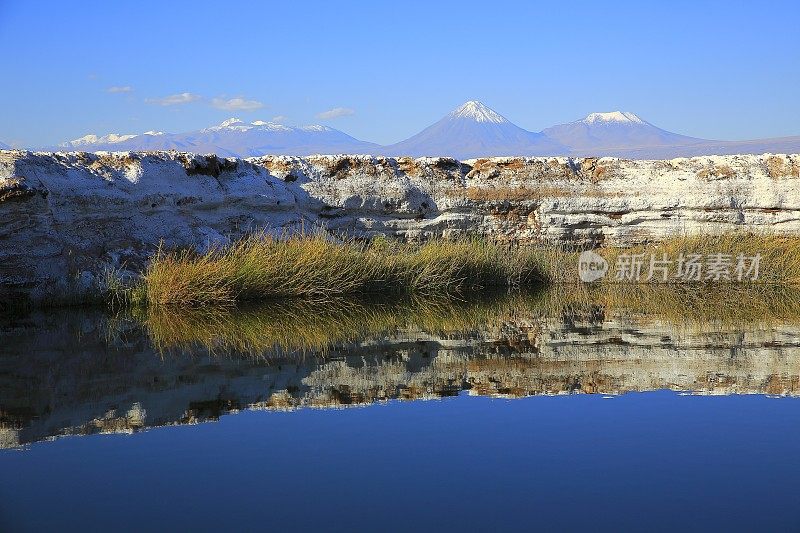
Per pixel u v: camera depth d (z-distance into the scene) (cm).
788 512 524
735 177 2448
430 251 1933
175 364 984
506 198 2375
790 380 911
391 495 551
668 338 1206
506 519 511
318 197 2192
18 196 1511
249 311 1496
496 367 982
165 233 1789
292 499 544
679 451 648
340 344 1143
